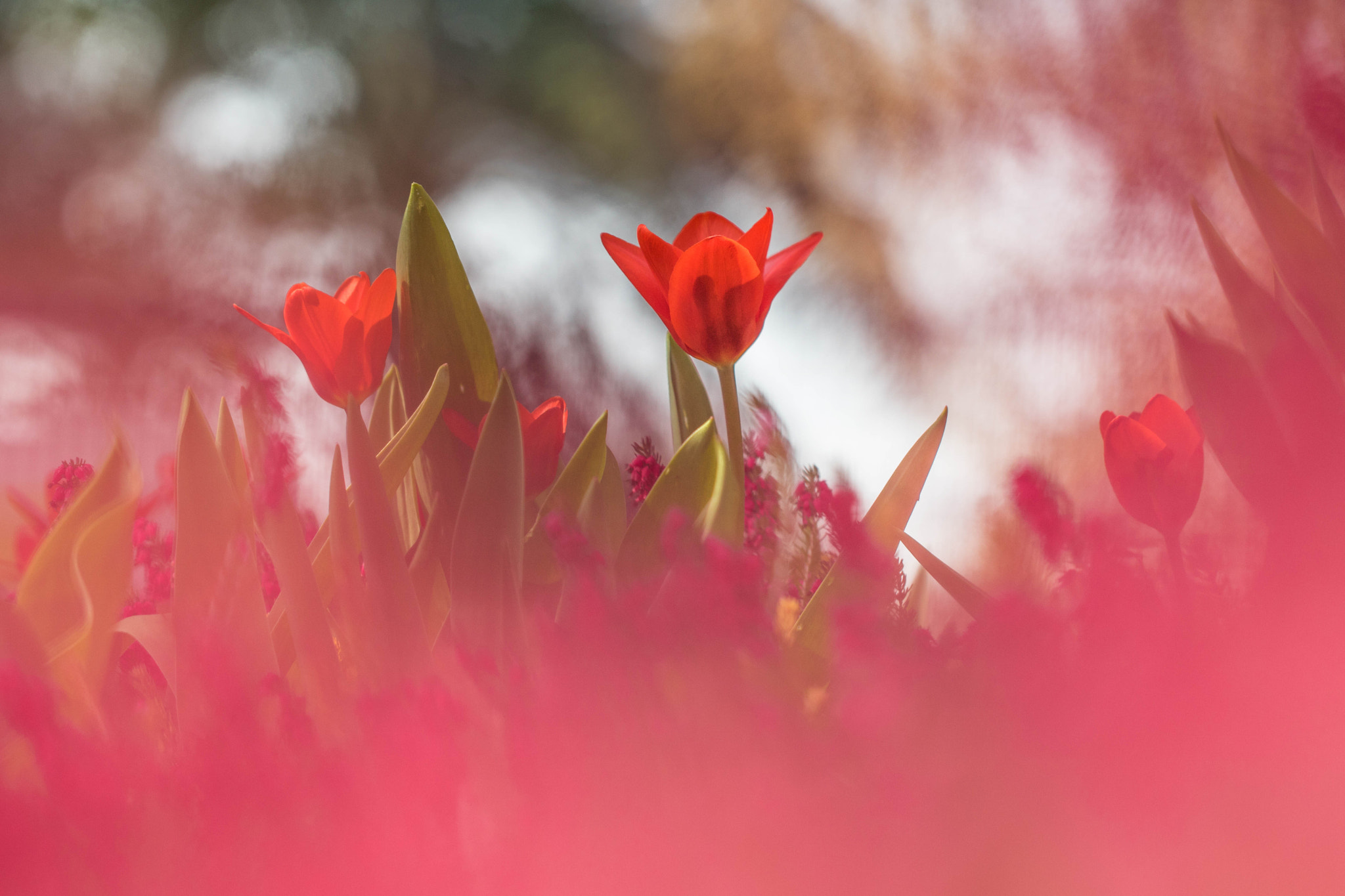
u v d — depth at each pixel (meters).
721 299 1.93
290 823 1.79
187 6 16.44
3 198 14.09
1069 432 5.80
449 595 1.93
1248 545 1.86
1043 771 1.78
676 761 1.79
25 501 1.97
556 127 17.31
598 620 1.81
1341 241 1.89
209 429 1.87
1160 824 1.77
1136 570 1.81
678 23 13.94
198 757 1.80
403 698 1.81
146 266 12.71
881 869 1.78
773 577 1.95
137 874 1.79
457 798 1.79
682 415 2.03
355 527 1.89
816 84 10.95
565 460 2.91
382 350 1.96
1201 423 1.87
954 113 8.45
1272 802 1.77
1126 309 6.05
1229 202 5.52
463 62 17.61
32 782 1.84
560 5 18.08
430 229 1.97
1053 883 1.77
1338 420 1.85
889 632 1.83
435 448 1.96
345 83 16.75
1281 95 2.25
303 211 15.06
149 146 15.44
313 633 1.86
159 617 1.89
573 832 1.79
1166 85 5.43
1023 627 1.79
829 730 1.81
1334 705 1.78
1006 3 7.45
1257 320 1.87
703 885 1.79
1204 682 1.78
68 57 16.14
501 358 9.82
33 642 1.83
